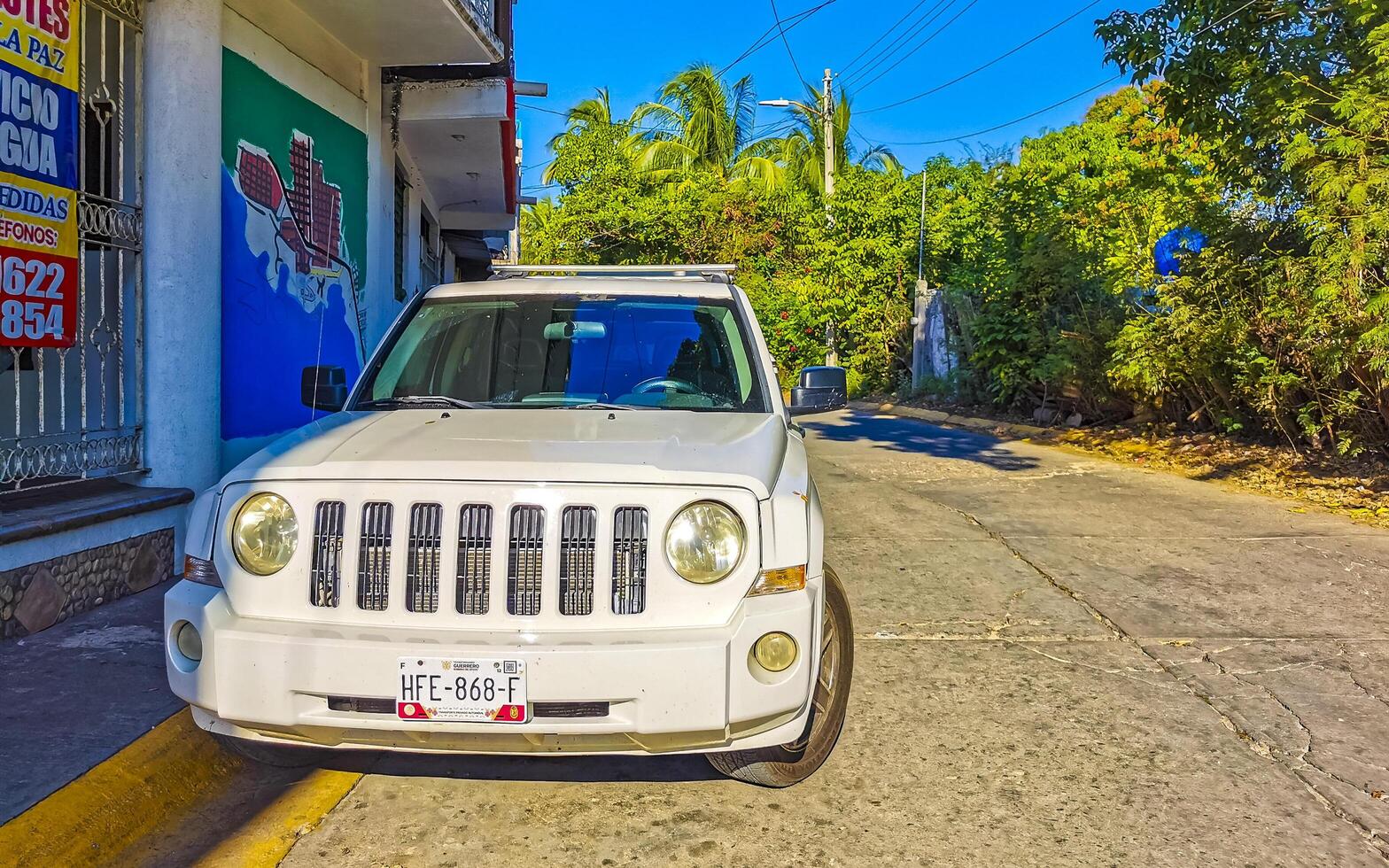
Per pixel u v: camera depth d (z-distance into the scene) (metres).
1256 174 9.39
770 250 24.92
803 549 3.04
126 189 5.34
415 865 2.97
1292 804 3.37
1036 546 6.99
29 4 4.47
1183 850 3.07
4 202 4.36
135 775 3.23
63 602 4.66
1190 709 4.17
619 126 29.20
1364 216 7.52
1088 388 13.66
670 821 3.24
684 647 2.79
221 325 6.23
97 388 5.30
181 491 5.38
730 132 28.81
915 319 21.77
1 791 3.05
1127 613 5.45
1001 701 4.24
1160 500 8.75
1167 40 9.20
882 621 5.30
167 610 3.03
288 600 2.93
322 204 7.73
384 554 2.91
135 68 5.32
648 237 24.36
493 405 4.02
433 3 7.05
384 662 2.75
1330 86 8.37
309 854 3.03
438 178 12.88
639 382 4.14
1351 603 5.64
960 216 22.72
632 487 2.93
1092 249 13.73
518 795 3.41
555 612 2.86
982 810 3.32
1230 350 10.47
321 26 7.57
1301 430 10.51
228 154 6.27
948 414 17.45
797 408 4.39
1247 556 6.69
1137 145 16.75
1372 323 8.04
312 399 4.09
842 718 3.54
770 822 3.24
